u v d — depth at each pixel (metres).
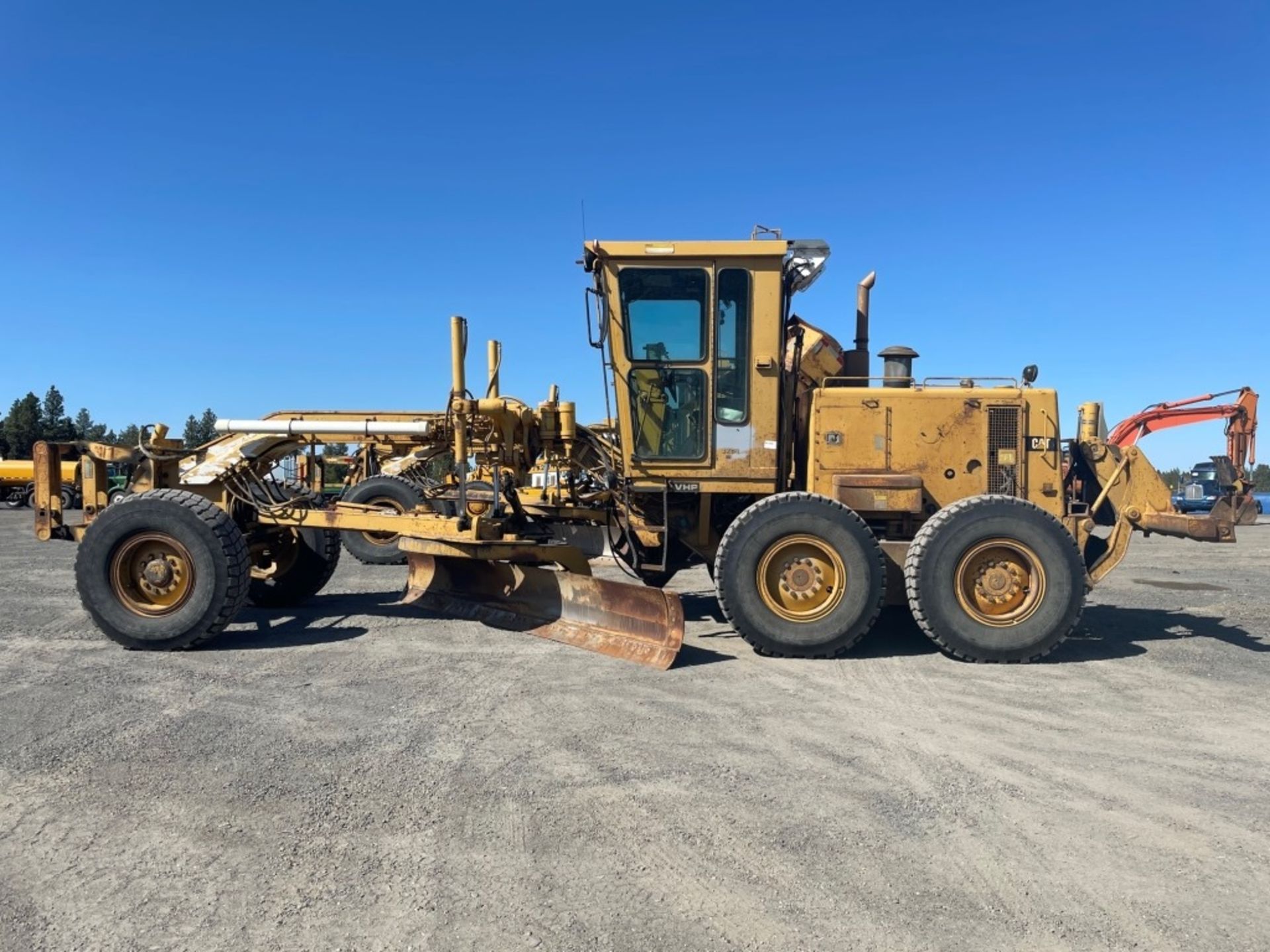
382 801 3.67
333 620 7.75
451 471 12.26
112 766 4.07
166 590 6.53
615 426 7.41
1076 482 7.39
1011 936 2.67
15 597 9.30
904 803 3.65
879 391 6.95
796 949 2.59
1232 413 7.44
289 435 7.92
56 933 2.69
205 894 2.92
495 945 2.61
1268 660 6.30
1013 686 5.57
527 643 6.80
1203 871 3.08
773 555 6.34
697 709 4.99
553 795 3.73
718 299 6.79
